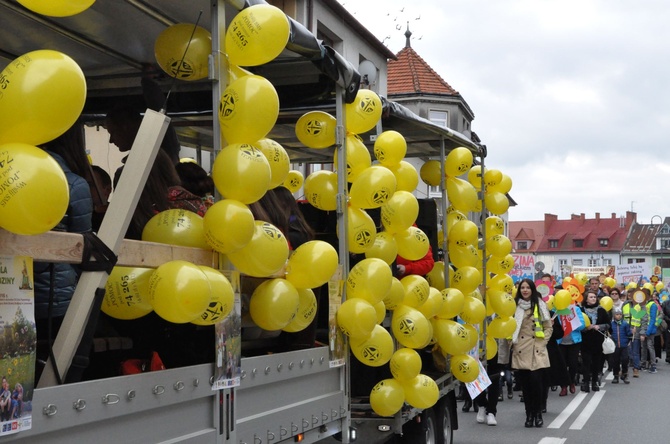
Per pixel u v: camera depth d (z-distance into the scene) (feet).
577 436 39.50
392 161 25.30
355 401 25.82
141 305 12.76
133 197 11.80
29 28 17.62
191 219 14.07
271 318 16.34
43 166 9.45
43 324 12.72
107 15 17.19
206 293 12.26
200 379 13.17
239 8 15.71
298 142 29.60
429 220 32.42
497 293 37.14
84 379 14.26
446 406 31.55
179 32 16.83
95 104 21.84
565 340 57.31
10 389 9.46
